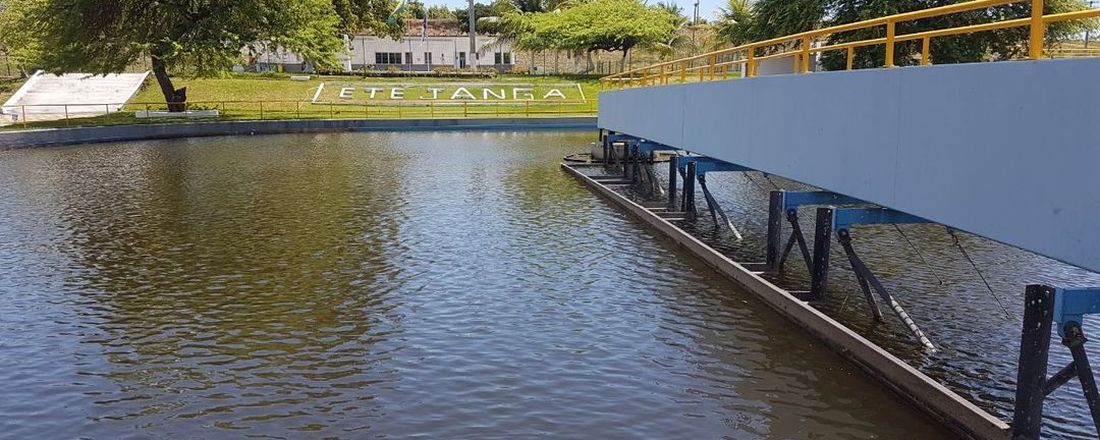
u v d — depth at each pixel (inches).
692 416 287.0
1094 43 578.6
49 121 1590.8
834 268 485.1
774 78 428.8
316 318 392.5
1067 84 225.8
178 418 285.3
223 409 292.0
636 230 611.8
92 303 418.0
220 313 400.8
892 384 306.0
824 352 348.2
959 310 402.3
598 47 2783.0
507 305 414.3
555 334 370.0
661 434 273.4
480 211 693.3
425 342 359.3
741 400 300.2
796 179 403.5
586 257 520.4
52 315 398.3
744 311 405.4
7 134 1248.8
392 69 3144.7
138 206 714.8
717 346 355.6
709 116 547.8
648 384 314.2
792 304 386.6
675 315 398.9
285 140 1487.5
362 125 1738.4
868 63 1099.9
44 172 963.3
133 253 530.0
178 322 386.9
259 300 422.6
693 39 3090.6
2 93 2009.1
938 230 599.2
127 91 2007.9
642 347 354.0
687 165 661.3
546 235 590.9
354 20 2456.9
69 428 278.7
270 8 1811.0
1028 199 241.9
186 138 1521.9
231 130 1622.8
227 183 868.0
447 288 445.7
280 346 354.3
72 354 346.0
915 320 385.4
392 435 271.4
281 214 673.6
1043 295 236.5
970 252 528.4
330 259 512.1
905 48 1080.2
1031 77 239.5
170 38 1721.2
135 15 1739.7
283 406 294.2
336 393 305.1
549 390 308.0
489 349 350.3
